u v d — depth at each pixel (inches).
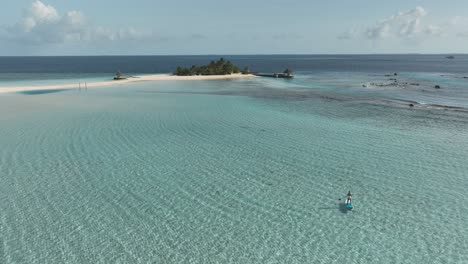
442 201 897.5
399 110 2103.8
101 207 852.0
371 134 1528.1
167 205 866.8
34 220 789.2
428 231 763.4
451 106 2234.3
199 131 1558.8
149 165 1128.2
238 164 1146.7
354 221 802.8
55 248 690.8
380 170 1103.0
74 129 1562.5
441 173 1079.6
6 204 859.4
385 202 892.6
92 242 711.7
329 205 874.8
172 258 665.6
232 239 729.6
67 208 844.6
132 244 706.8
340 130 1596.9
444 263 660.1
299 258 671.8
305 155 1240.2
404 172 1088.2
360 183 1004.6
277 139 1438.2
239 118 1851.6
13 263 645.9
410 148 1326.3
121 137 1443.2
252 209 852.6
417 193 942.4
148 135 1481.3
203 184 989.8
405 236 745.6
